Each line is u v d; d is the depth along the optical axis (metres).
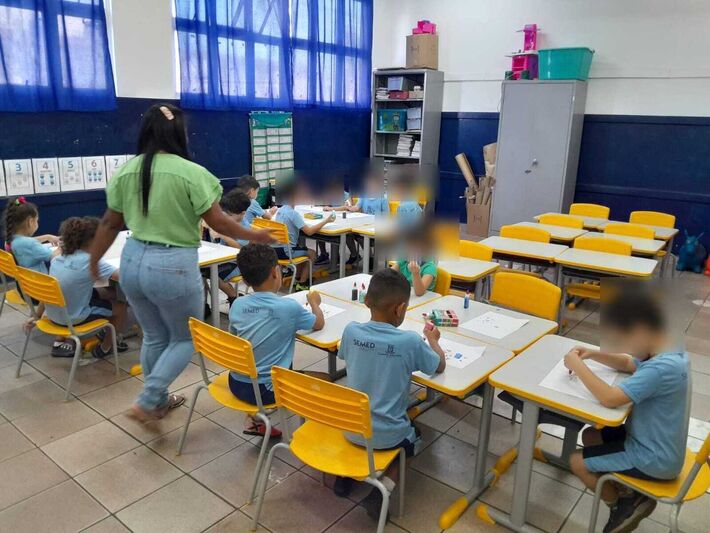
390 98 7.52
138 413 2.43
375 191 5.66
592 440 2.00
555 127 6.40
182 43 5.43
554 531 2.02
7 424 2.64
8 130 4.41
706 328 4.21
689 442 2.58
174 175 2.17
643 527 2.05
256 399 2.08
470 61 7.38
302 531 1.99
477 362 2.03
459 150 7.71
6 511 2.06
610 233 4.73
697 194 6.03
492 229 7.11
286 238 4.34
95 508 2.09
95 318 3.06
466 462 2.43
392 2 7.80
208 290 4.04
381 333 1.85
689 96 5.96
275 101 6.41
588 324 4.21
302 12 6.59
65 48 4.56
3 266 3.17
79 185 4.91
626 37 6.21
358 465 1.79
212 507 2.11
